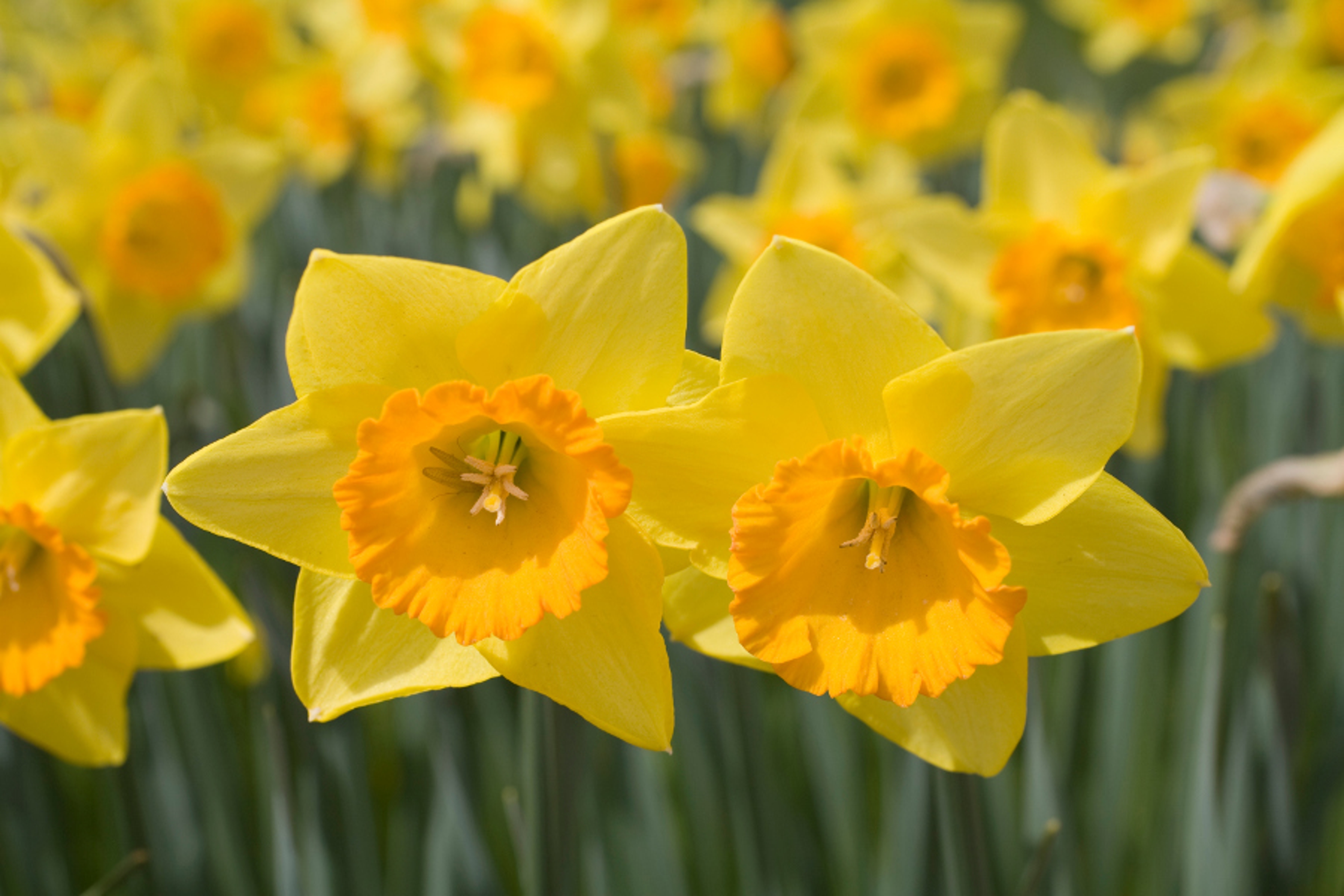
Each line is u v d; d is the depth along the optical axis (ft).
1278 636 3.40
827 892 3.62
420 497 3.14
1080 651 3.65
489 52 4.17
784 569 2.95
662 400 2.91
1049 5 7.55
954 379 2.74
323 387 2.90
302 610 3.01
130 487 3.18
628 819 3.61
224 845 3.57
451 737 3.45
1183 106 4.34
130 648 3.22
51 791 3.59
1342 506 3.70
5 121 3.96
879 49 4.44
